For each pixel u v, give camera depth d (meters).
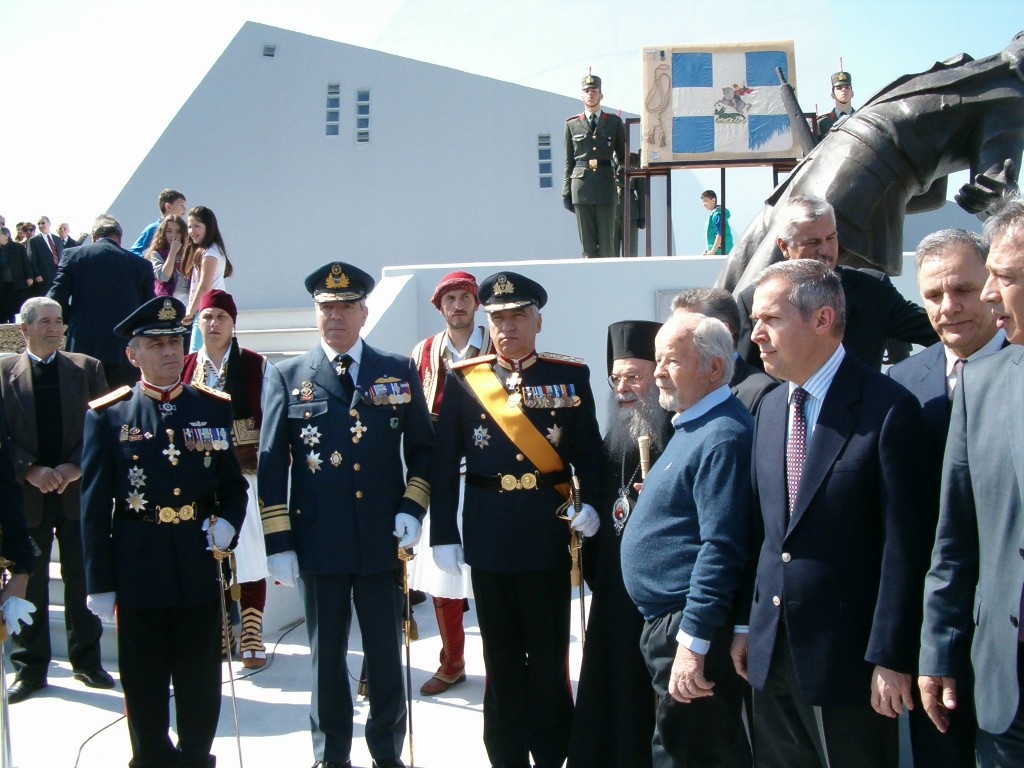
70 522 5.58
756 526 3.34
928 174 5.34
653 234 12.77
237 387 5.91
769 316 3.22
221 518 4.39
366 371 4.50
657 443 3.83
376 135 13.31
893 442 3.04
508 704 4.23
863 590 3.08
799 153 8.27
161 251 8.66
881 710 3.00
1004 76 5.14
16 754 4.77
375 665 4.33
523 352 4.36
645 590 3.49
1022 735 2.81
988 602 2.86
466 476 4.35
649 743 3.78
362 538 4.29
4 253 13.16
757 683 3.20
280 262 13.32
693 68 8.41
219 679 4.41
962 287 3.37
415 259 13.21
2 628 4.08
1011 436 2.83
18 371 5.66
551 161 13.11
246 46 13.51
